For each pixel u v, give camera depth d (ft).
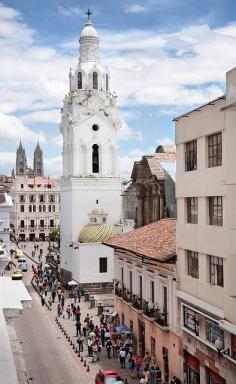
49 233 465.88
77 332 133.59
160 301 103.19
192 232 88.07
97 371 105.50
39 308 170.91
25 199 463.42
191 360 88.94
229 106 68.03
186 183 90.94
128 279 126.41
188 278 90.12
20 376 29.89
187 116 90.63
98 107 220.02
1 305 29.58
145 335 111.04
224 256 75.72
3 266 52.44
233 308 72.02
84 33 228.63
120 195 219.20
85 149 218.59
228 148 73.15
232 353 73.56
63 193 229.86
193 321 87.51
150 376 94.48
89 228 209.26
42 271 244.01
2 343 23.08
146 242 116.78
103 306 167.22
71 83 226.99
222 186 76.02
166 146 181.78
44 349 122.31
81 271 202.39
